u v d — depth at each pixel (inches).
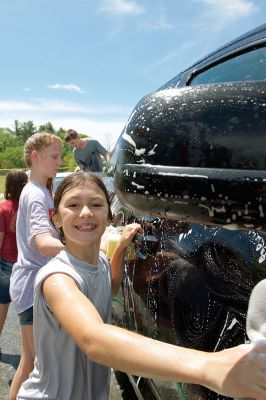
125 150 32.9
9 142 4252.0
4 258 131.6
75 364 59.9
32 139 101.7
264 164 27.7
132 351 40.2
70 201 64.3
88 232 63.1
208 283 60.4
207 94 30.1
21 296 96.8
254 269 51.4
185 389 62.5
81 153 258.4
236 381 31.8
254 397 31.4
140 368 39.1
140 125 31.7
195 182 29.0
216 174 28.5
